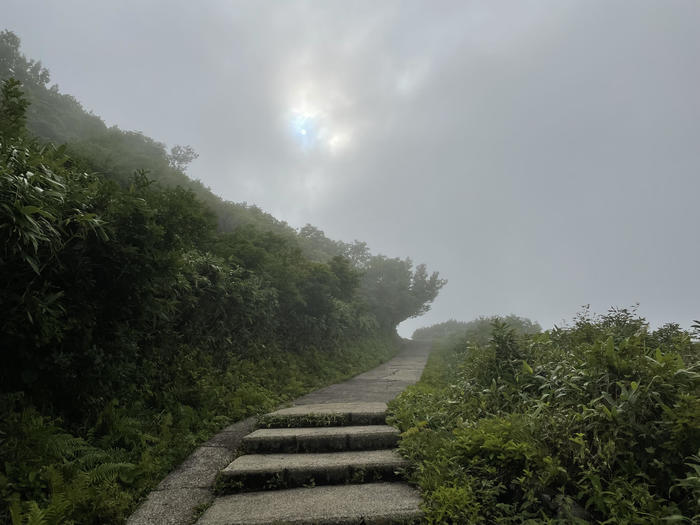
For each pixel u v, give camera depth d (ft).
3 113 12.56
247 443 14.11
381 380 34.32
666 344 15.42
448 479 10.26
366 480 12.03
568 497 8.30
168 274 14.83
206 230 18.15
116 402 13.21
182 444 13.92
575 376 11.55
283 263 34.99
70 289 12.13
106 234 12.28
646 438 8.67
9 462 8.75
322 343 40.96
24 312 10.34
